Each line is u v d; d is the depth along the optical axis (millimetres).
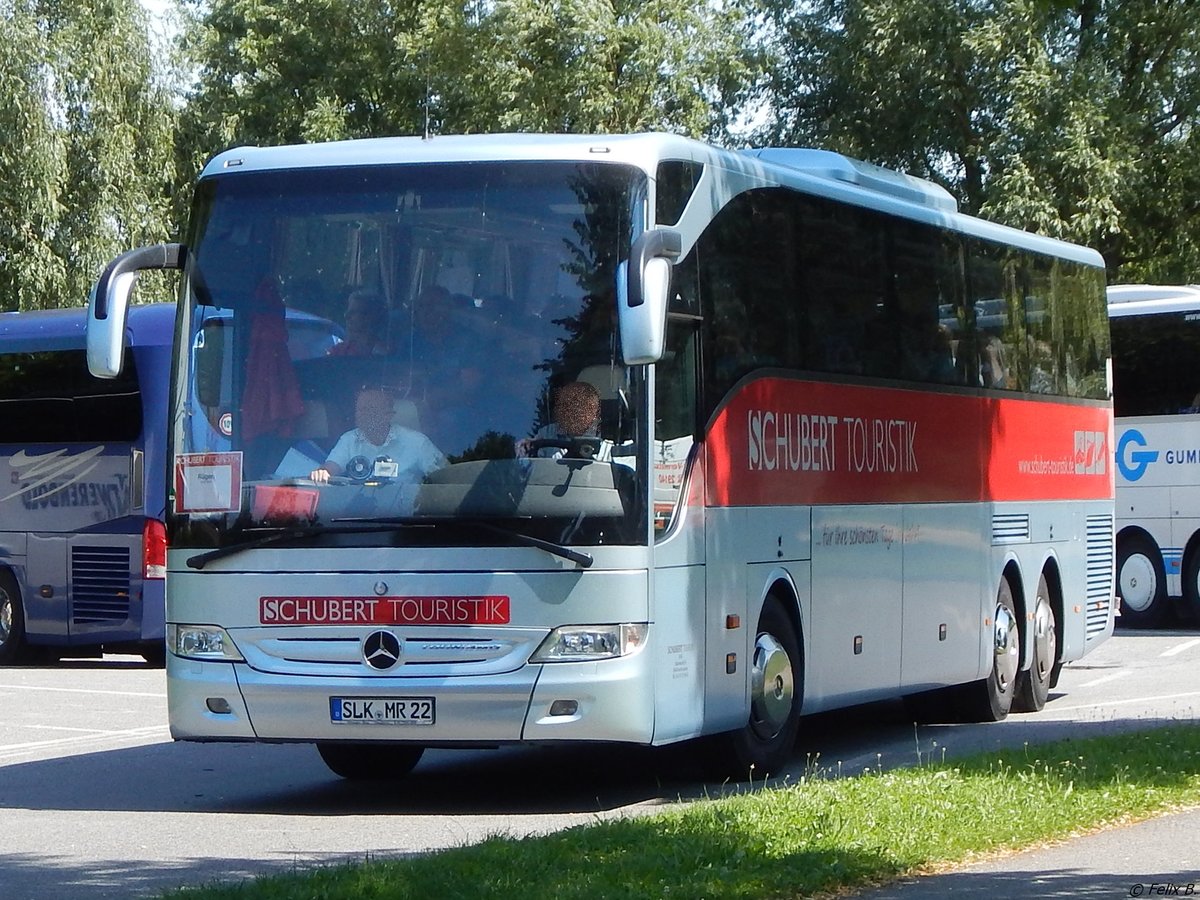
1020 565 21547
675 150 14359
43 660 30922
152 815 14016
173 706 13961
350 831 13117
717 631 14609
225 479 13875
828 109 50656
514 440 13500
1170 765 14438
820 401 16594
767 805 12109
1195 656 29562
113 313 13961
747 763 15398
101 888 10898
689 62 53906
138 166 48844
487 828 13203
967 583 19969
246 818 13836
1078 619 23609
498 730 13359
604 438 13469
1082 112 43906
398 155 14047
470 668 13359
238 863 11719
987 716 20875
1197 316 35719
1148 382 36156
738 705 15000
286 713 13602
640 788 15398
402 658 13438
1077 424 23812
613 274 13609
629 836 10984
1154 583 36031
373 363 13766
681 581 14016
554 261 13680
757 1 51906
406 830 13164
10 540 29062
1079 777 13711
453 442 13562
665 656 13734
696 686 14234
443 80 55844
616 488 13430
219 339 14102
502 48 53844
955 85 47250
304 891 9539
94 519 28297
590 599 13336
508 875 9891
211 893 9641
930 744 18672
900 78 47656
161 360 28000
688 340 14344
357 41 66625
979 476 20344
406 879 9789
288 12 66438
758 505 15367
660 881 9727
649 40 52781
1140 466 36188
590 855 10500
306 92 65938
